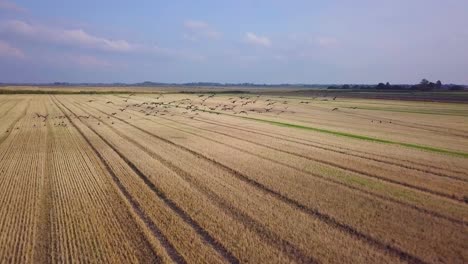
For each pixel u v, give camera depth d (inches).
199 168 951.0
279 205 667.4
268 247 500.4
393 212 630.5
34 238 538.0
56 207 666.8
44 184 815.1
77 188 783.7
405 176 864.3
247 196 719.1
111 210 648.4
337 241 518.3
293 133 1561.3
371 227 565.9
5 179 857.5
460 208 650.8
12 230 567.2
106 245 512.1
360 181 819.4
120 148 1240.8
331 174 879.7
